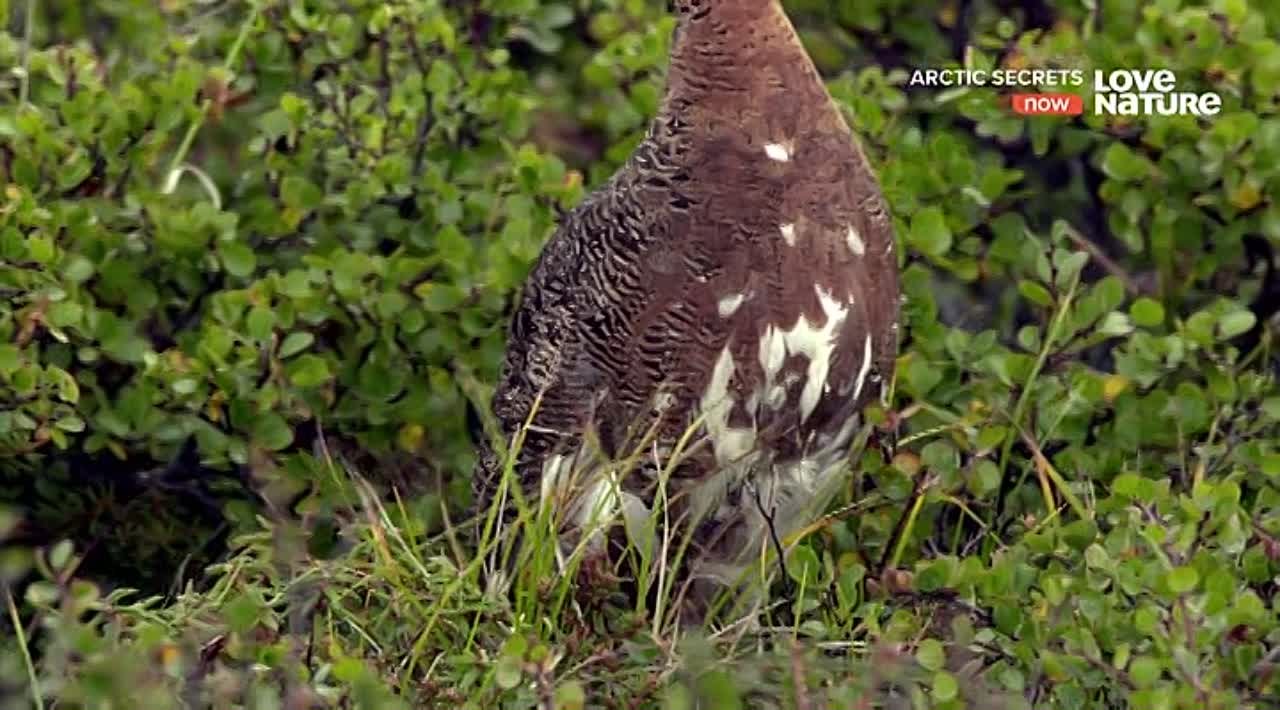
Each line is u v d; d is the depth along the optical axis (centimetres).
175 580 1040
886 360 942
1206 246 1097
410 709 847
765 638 916
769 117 900
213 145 1187
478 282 1063
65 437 1022
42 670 945
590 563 915
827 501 964
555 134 1245
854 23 1246
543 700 820
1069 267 1023
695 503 938
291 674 848
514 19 1212
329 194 1115
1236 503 891
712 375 905
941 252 1046
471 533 1011
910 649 866
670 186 902
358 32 1162
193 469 1059
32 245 999
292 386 1037
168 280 1079
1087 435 1030
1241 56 1077
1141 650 845
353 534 981
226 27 1198
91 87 1089
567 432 935
